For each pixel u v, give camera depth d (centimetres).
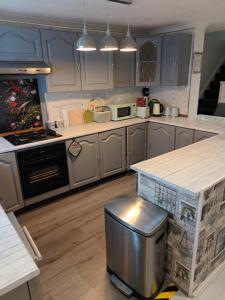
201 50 360
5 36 244
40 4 225
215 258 188
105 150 338
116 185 348
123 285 179
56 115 337
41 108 321
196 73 365
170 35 337
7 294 88
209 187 148
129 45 224
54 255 216
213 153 202
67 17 280
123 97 411
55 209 289
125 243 163
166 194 167
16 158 258
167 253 179
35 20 277
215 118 352
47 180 288
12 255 97
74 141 299
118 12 263
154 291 171
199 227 154
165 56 351
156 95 421
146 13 271
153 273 163
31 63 262
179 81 353
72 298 175
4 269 90
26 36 256
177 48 333
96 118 362
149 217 160
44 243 232
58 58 285
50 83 287
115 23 324
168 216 168
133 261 163
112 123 356
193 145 226
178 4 236
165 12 269
